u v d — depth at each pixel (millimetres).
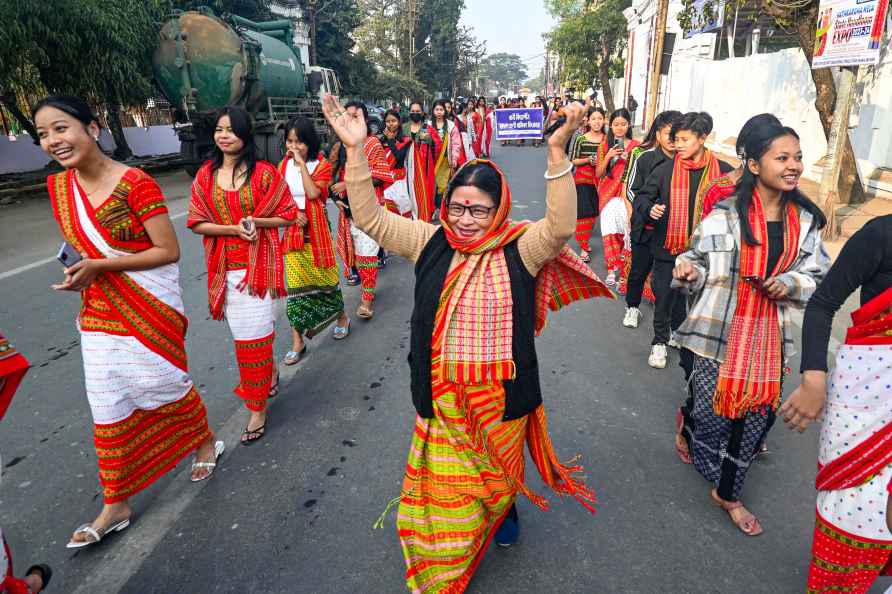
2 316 5484
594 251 7320
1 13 11078
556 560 2420
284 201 3139
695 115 3678
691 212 3691
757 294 2352
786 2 7438
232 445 3295
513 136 21781
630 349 4469
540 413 2086
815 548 1873
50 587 2334
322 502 2791
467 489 1951
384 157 5426
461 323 1862
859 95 9641
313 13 31672
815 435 3285
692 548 2475
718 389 2424
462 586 2082
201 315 5383
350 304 5645
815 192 9797
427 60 57812
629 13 29078
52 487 2988
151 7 13938
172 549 2516
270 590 2291
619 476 2949
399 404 3689
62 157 2223
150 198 2373
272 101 15289
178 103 13969
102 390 2416
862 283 1741
